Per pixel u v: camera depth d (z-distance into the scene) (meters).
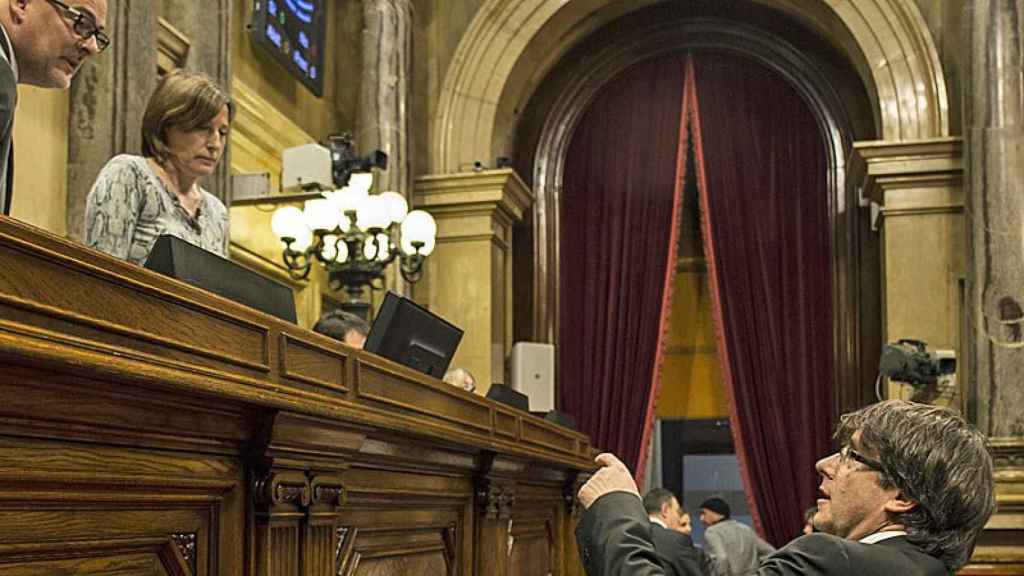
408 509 2.76
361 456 2.42
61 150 5.39
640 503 2.35
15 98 1.71
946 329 8.84
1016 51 8.30
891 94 9.41
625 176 10.90
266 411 1.95
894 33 9.47
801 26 10.62
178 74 3.04
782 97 10.66
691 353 11.48
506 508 3.51
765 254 10.47
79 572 1.60
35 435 1.50
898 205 9.00
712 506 8.08
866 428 2.18
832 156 10.45
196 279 2.11
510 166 10.59
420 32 10.49
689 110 10.87
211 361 1.79
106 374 1.51
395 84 9.69
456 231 9.99
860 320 10.15
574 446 4.65
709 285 10.58
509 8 10.39
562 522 4.63
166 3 6.89
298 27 9.02
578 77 11.05
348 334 4.14
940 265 8.89
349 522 2.41
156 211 2.95
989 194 8.27
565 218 10.96
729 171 10.65
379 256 7.18
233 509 1.95
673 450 11.81
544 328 10.78
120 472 1.66
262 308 2.32
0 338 1.33
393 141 9.61
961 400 8.59
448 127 10.29
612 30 11.06
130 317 1.60
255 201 7.55
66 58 2.23
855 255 10.23
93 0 2.23
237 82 8.04
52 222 5.33
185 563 1.83
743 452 10.27
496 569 3.38
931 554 2.09
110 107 5.42
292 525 2.09
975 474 2.09
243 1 8.36
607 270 10.84
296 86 9.30
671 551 2.58
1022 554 7.73
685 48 10.90
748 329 10.41
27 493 1.49
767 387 10.29
